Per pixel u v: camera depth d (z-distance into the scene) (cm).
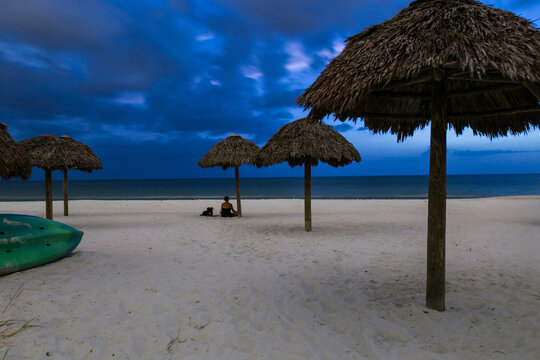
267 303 372
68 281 410
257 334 298
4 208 1589
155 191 5125
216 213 1358
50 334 284
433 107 319
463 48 259
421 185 6862
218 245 679
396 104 433
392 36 311
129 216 1212
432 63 260
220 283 438
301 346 276
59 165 804
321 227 938
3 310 319
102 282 417
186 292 398
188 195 3875
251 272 492
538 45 267
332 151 742
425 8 324
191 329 305
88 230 859
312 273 490
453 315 334
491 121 420
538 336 289
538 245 684
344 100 303
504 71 243
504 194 3481
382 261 560
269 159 790
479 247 668
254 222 1048
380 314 339
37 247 469
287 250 641
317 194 3891
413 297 386
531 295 390
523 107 358
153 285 417
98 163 975
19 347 261
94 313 328
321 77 355
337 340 287
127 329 300
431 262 345
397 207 1544
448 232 848
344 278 466
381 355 262
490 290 410
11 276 416
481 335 292
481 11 295
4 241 435
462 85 405
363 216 1206
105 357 255
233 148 1188
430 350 268
